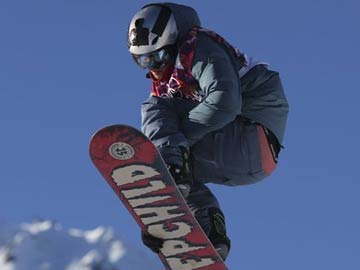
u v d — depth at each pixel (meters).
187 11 9.67
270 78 9.86
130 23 9.73
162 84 9.70
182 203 9.27
